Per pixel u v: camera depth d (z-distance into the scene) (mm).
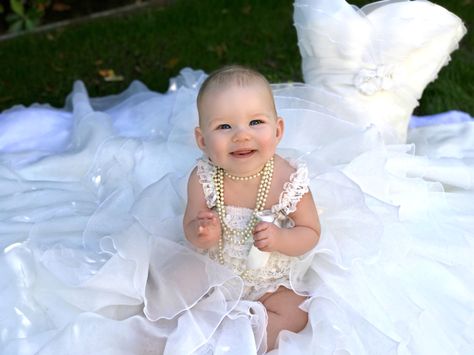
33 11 5176
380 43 2947
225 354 2066
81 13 5418
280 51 4801
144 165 2861
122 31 5047
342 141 2709
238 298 2186
